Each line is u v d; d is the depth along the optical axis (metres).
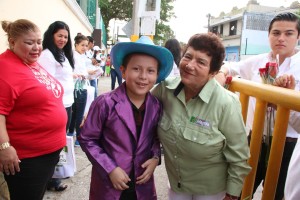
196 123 1.72
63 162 3.06
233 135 1.70
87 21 14.06
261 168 2.15
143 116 1.80
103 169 1.67
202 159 1.76
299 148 1.28
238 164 1.74
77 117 4.61
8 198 2.01
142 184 1.80
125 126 1.71
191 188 1.89
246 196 2.02
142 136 1.76
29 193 2.11
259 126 1.87
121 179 1.64
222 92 1.73
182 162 1.83
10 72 1.86
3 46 4.02
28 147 2.01
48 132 2.08
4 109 1.85
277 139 1.70
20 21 1.96
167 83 1.91
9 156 1.85
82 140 1.73
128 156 1.73
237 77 2.35
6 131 1.87
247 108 2.03
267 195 1.82
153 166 1.81
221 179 1.87
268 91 1.70
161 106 1.87
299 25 2.16
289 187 1.27
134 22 7.32
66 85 3.56
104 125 1.74
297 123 1.90
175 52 4.12
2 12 3.94
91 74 6.17
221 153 1.79
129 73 1.72
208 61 1.62
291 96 1.53
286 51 2.18
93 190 1.81
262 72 1.91
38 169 2.08
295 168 1.25
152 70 1.73
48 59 3.20
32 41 1.95
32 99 1.94
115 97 1.73
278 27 2.17
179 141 1.77
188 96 1.80
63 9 8.16
